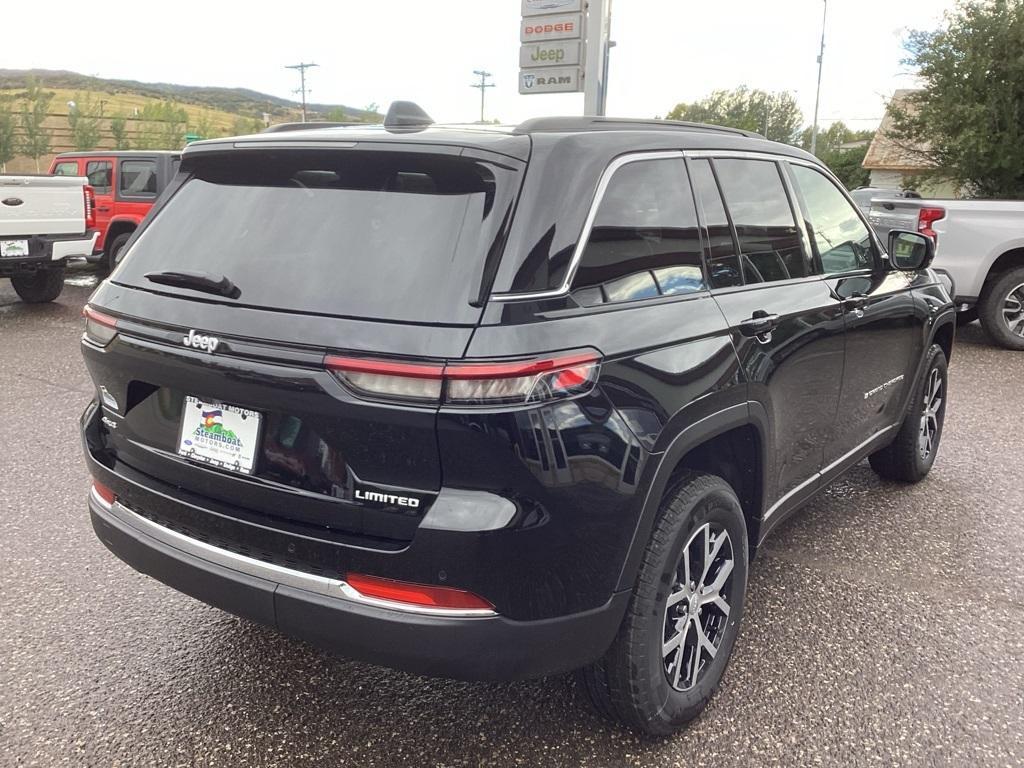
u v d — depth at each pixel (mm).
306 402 2023
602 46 10359
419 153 2111
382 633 2023
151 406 2439
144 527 2445
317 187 2303
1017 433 5742
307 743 2506
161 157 12242
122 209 12547
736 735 2564
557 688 2795
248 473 2199
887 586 3514
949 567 3701
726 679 2846
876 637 3115
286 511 2148
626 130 2512
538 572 2018
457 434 1909
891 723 2623
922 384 4418
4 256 9266
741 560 2740
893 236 3975
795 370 2988
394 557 1991
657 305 2381
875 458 4656
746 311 2721
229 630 3113
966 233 8398
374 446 1981
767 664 2932
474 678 2066
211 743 2496
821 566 3693
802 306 3047
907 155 17750
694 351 2406
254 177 2441
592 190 2211
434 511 1952
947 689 2799
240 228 2344
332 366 1977
